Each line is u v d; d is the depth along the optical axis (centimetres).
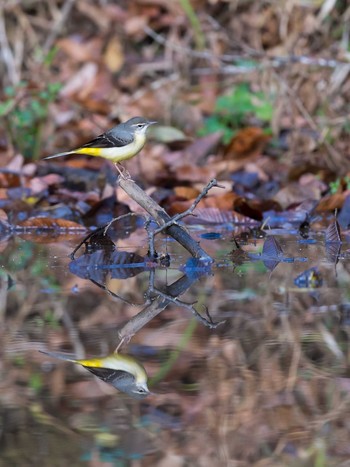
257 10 1962
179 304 878
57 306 874
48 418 580
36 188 1446
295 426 571
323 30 1836
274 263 1064
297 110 1738
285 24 1861
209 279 985
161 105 1881
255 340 745
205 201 1363
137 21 2066
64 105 1833
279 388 634
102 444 539
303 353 708
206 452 529
